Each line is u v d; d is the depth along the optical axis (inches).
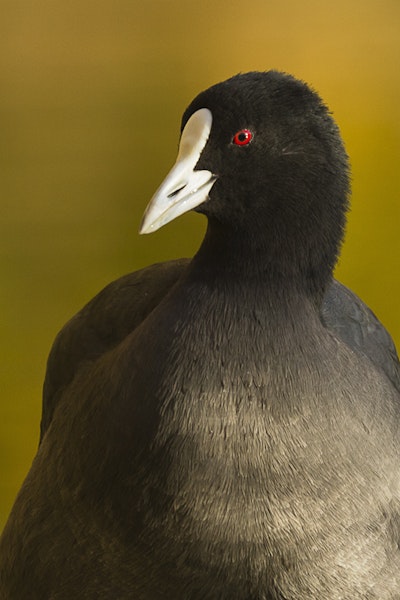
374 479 135.3
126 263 157.5
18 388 153.2
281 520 134.9
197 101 135.8
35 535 136.1
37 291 156.5
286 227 135.5
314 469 134.9
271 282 135.3
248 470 134.7
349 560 135.3
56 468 135.9
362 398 135.5
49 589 136.2
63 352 138.5
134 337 135.3
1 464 152.3
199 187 135.4
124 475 135.0
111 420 135.1
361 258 153.8
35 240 159.3
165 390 134.7
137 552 135.3
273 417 134.7
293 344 135.0
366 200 155.8
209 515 134.8
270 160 135.5
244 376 134.7
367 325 138.3
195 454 134.6
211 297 135.2
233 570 135.1
